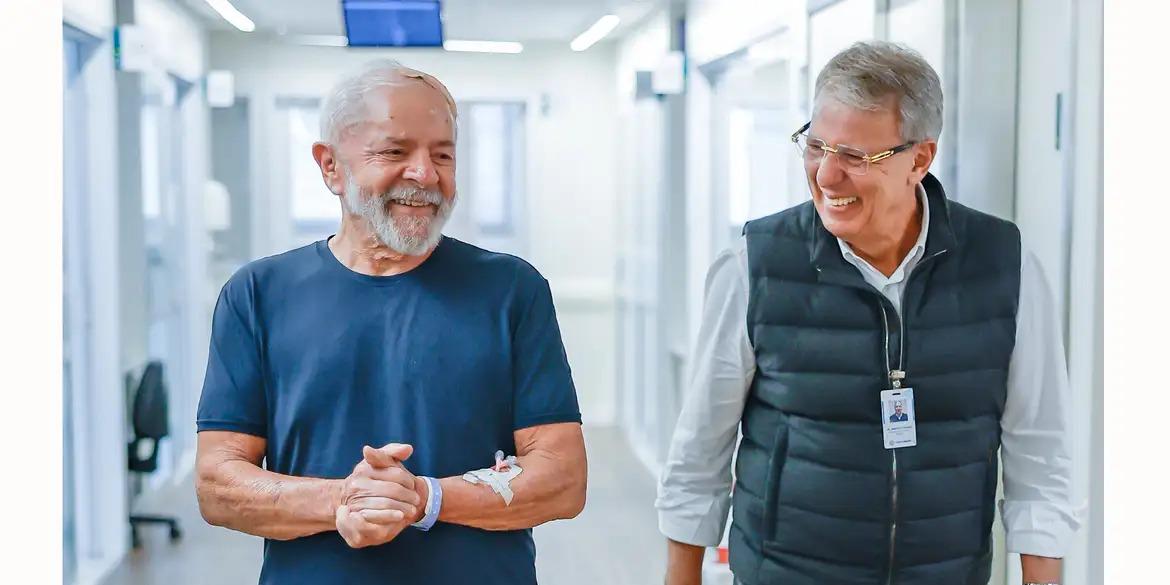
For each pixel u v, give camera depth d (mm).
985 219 1484
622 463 5199
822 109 1350
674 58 4625
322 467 1383
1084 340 2045
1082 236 2061
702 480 1600
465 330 1402
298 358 1396
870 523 1474
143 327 4094
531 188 6035
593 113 5969
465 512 1321
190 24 5074
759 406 1551
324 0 4895
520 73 5840
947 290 1454
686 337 4867
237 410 1406
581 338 6137
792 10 3246
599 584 3529
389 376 1388
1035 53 2238
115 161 3787
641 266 5449
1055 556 1488
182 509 4414
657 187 4965
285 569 1385
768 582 1535
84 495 3820
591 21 5281
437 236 1386
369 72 1373
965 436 1474
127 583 3541
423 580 1366
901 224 1421
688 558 1637
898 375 1444
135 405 3928
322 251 1457
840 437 1471
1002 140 2314
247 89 5516
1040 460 1499
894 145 1329
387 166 1338
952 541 1492
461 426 1384
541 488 1365
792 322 1476
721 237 4648
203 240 5297
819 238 1462
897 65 1324
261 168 5688
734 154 4402
